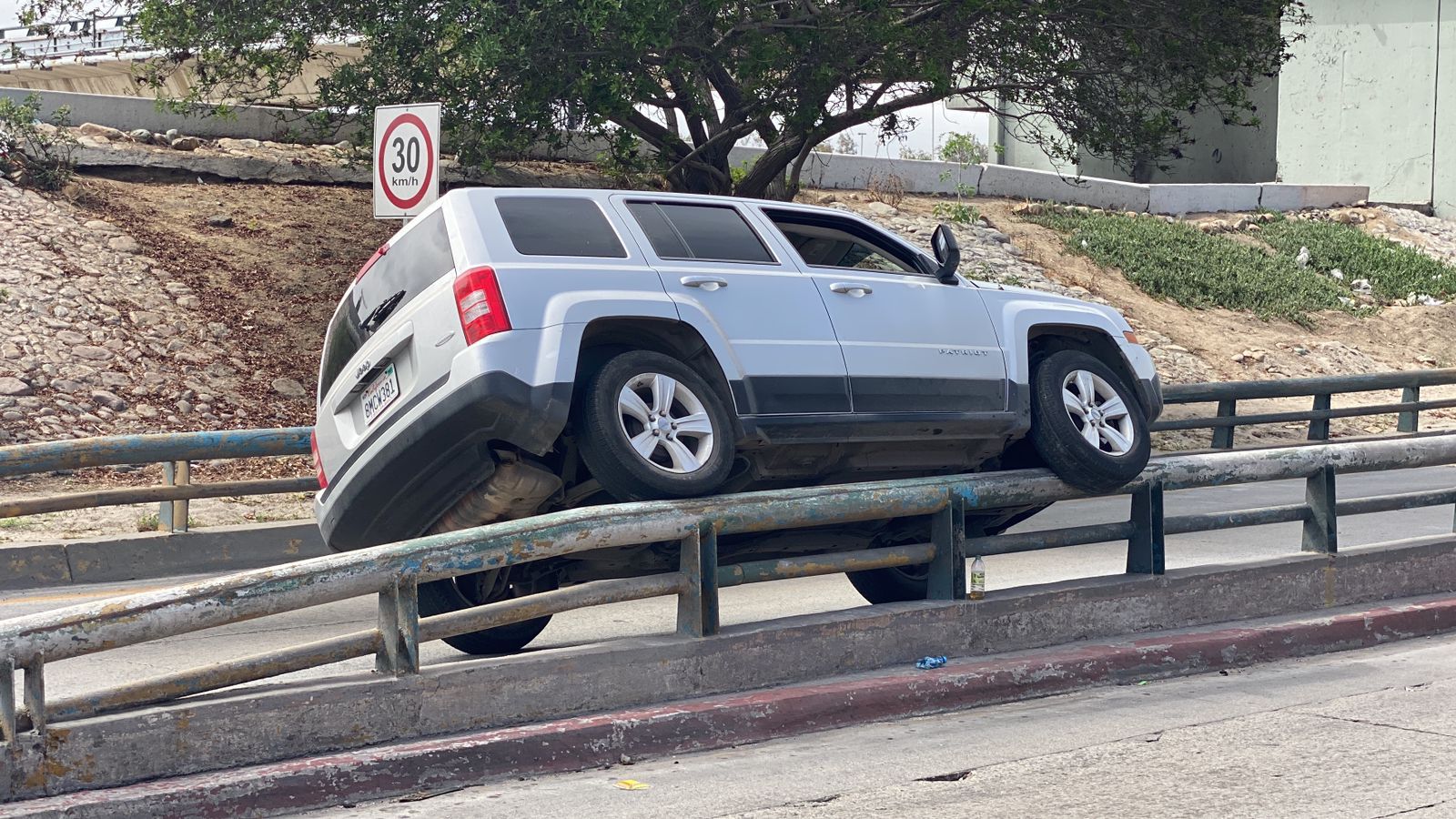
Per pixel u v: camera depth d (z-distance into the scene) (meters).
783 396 6.79
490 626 5.77
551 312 6.25
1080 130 19.39
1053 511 14.27
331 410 6.91
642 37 15.24
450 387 6.12
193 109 19.30
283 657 5.27
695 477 6.37
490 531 5.66
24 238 16.61
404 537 6.93
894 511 6.84
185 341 15.55
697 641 6.17
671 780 5.39
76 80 35.62
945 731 6.11
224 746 5.03
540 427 6.11
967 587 7.42
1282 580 8.11
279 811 4.91
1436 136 37.22
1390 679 7.04
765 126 18.27
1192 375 22.62
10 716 4.65
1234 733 6.01
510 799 5.13
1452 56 36.88
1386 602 8.48
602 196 6.91
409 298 6.53
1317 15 39.25
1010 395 7.64
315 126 18.69
